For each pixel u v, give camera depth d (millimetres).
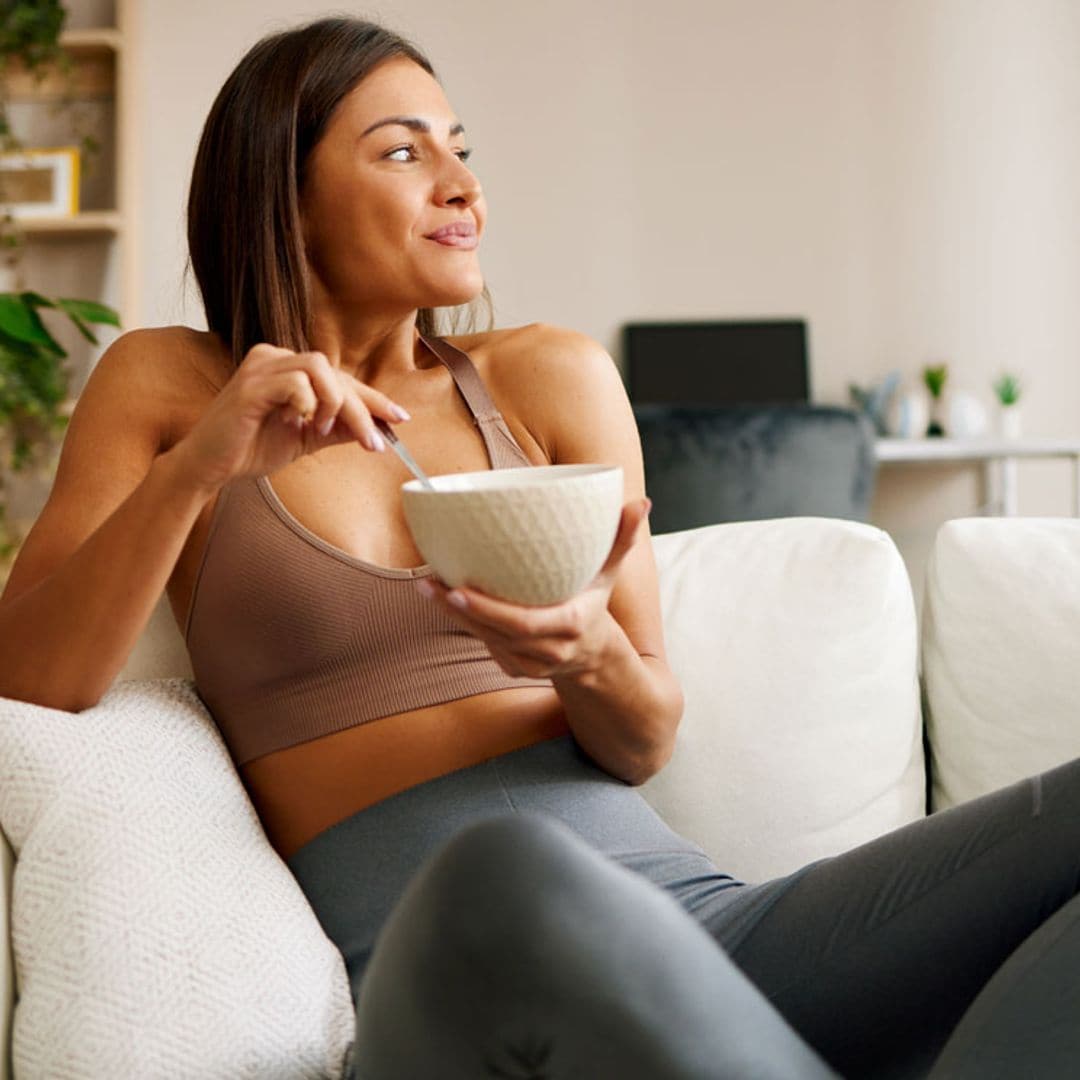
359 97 1312
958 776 1478
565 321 5188
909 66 5121
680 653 1447
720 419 3674
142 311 5000
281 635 1220
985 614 1472
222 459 1062
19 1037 1021
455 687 1226
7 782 1078
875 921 1050
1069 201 5117
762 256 5172
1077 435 5145
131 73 4750
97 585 1122
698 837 1408
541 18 5133
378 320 1341
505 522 842
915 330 5168
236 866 1109
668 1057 775
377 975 828
